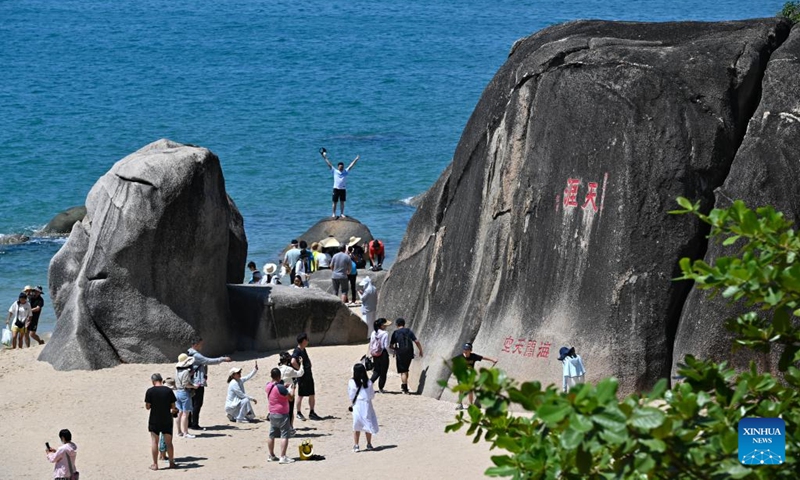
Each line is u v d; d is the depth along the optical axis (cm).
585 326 2306
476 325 2516
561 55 2498
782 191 2225
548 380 2308
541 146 2452
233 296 2995
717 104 2320
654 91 2338
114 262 2791
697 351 2206
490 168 2609
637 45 2453
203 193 2823
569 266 2361
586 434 825
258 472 2034
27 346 3152
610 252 2303
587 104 2383
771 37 2436
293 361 2314
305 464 2072
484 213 2609
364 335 3056
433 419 2336
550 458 938
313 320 2981
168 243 2798
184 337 2809
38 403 2514
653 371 2252
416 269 2855
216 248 2867
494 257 2525
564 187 2392
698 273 1002
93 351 2766
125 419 2411
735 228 997
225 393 2595
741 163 2269
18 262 4216
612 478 874
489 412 929
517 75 2567
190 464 2105
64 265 3133
